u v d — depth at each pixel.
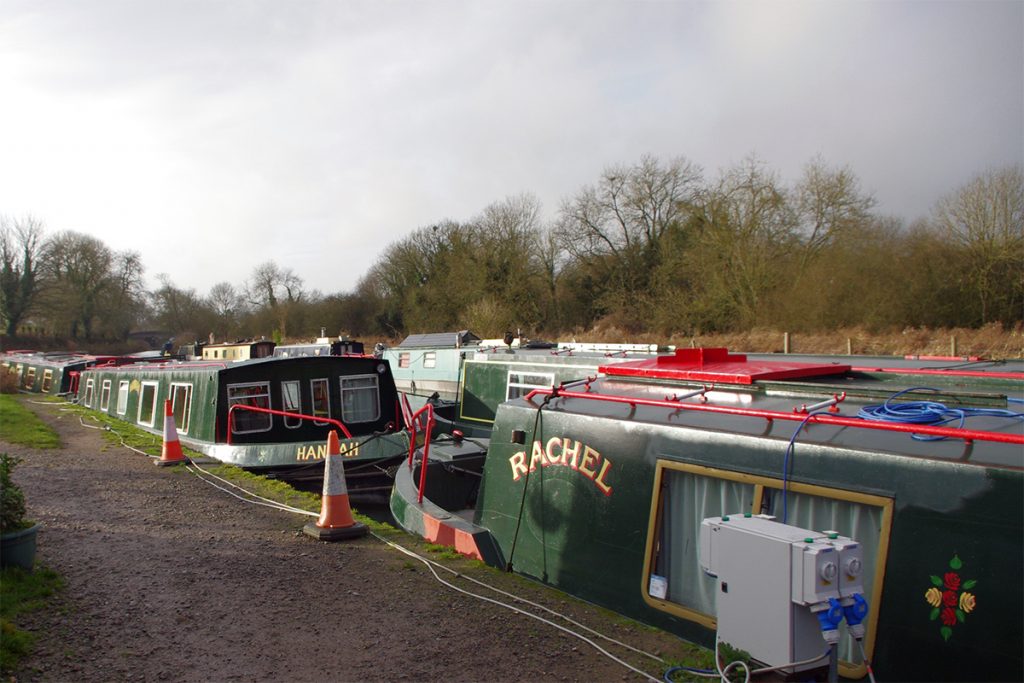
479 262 46.25
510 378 16.02
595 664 4.93
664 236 43.12
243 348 28.00
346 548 7.46
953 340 25.44
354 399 14.70
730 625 4.09
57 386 33.28
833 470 4.70
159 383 16.98
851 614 3.70
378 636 5.34
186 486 10.23
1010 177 28.47
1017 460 4.02
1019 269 28.33
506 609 5.88
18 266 54.22
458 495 10.52
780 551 3.79
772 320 34.53
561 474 6.64
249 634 5.29
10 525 5.98
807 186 35.06
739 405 6.04
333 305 58.03
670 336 38.06
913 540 4.23
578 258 46.25
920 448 4.45
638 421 6.08
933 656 4.05
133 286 67.81
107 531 7.65
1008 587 3.83
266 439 13.91
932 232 30.77
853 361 11.53
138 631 5.23
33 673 4.48
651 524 5.73
